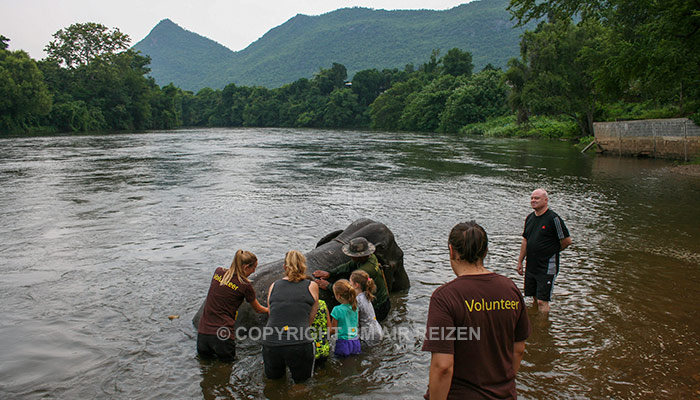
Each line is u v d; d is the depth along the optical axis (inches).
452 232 111.1
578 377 168.2
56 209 473.1
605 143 1174.3
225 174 778.8
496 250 337.1
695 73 853.2
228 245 340.5
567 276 279.7
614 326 211.2
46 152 1253.7
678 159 998.4
